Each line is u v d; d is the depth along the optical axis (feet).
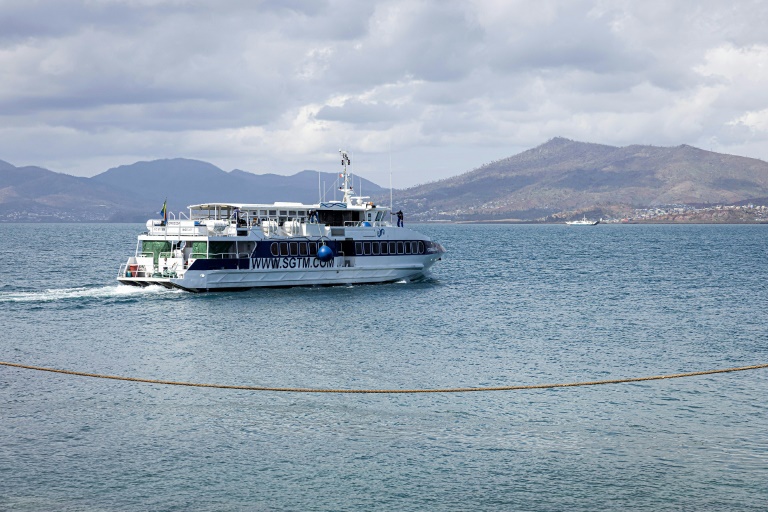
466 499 102.06
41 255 533.14
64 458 113.70
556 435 123.24
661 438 122.01
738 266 443.73
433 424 128.16
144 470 110.01
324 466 111.75
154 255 275.59
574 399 141.49
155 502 100.78
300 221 286.66
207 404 138.10
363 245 291.99
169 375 158.20
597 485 105.81
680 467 111.34
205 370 162.09
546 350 182.80
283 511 98.84
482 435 123.24
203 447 118.21
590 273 392.68
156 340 191.72
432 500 101.76
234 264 266.16
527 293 293.64
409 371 161.68
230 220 274.77
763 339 197.36
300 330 205.46
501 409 135.74
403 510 99.25
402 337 197.77
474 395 144.05
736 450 117.19
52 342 189.06
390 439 121.60
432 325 215.31
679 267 435.94
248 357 173.99
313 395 143.64
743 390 147.02
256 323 214.69
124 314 227.61
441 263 464.24
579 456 115.14
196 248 265.75
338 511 98.94
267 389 146.10
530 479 107.65
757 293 297.94
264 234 272.51
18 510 98.17
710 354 179.22
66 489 103.91
